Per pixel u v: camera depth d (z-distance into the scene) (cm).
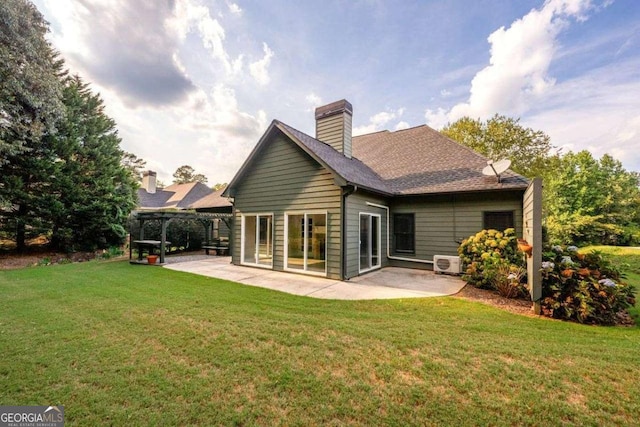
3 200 1170
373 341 374
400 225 1020
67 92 1381
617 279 506
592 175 2003
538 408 245
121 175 1577
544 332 408
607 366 311
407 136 1355
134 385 275
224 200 1557
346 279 775
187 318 458
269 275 846
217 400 254
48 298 575
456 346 359
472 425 225
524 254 661
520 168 2230
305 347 356
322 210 823
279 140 941
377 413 238
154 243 1111
